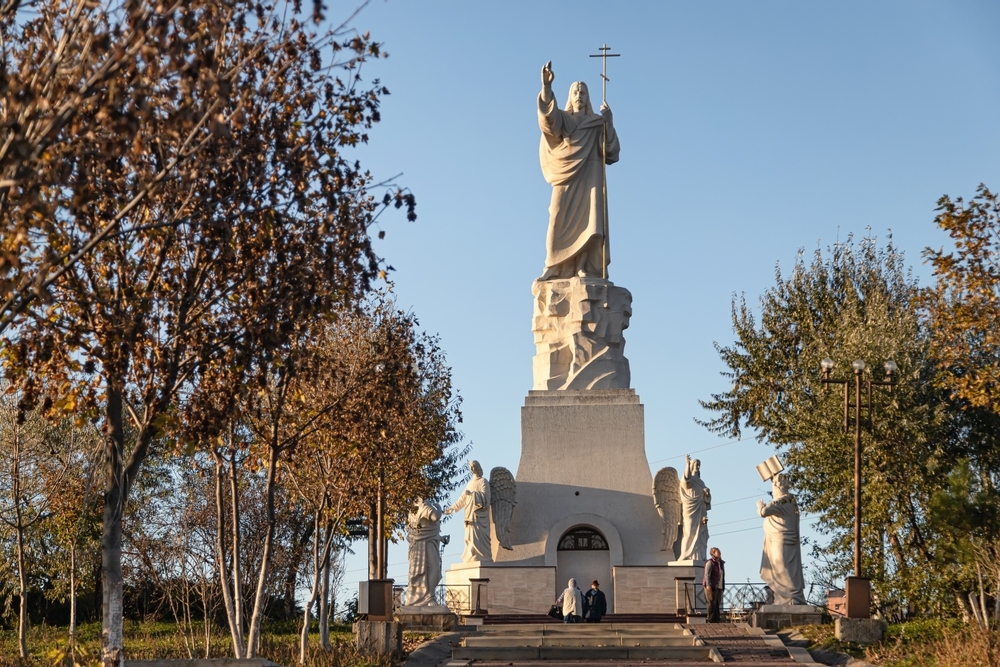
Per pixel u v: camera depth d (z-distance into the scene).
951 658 28.22
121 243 20.33
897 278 53.19
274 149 20.30
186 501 44.53
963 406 39.50
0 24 17.34
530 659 32.03
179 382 21.09
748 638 33.41
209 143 18.59
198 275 21.11
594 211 46.59
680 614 39.84
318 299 20.78
